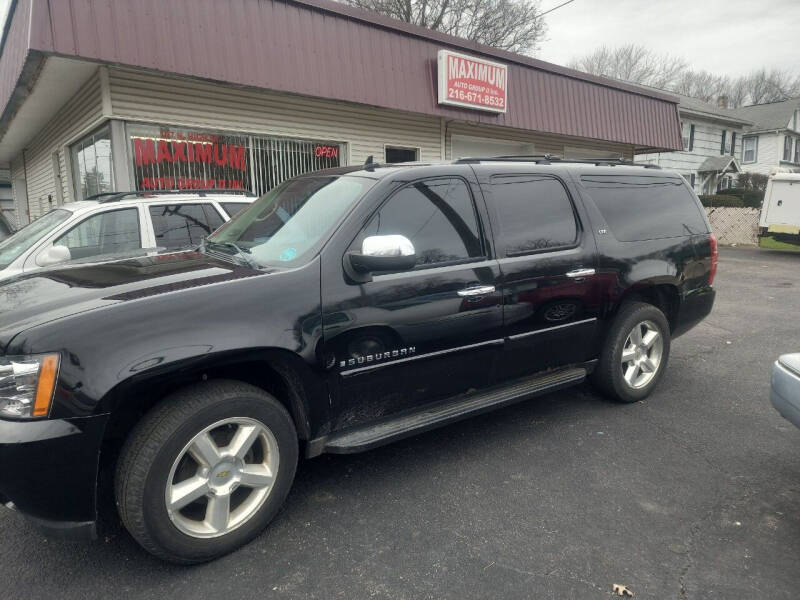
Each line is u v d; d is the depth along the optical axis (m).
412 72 9.16
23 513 2.17
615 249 3.92
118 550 2.52
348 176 3.24
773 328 6.89
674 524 2.71
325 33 8.00
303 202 3.22
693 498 2.94
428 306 2.96
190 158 7.80
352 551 2.50
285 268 2.66
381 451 3.49
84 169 8.75
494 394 3.44
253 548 2.53
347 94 8.24
